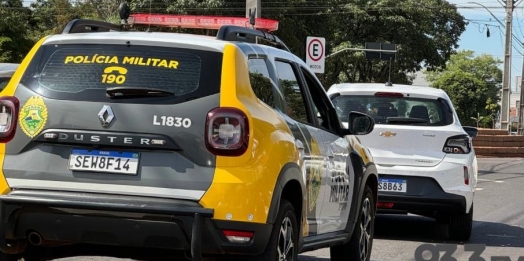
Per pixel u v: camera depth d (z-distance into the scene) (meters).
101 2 48.88
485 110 92.62
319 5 44.66
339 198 7.40
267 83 6.15
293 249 6.14
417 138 10.58
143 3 36.41
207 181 5.38
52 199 5.45
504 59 46.62
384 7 48.22
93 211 5.41
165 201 5.40
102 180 5.49
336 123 7.71
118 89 5.58
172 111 5.50
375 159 10.59
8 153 5.66
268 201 5.52
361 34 49.03
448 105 10.88
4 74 11.98
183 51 5.75
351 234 7.81
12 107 5.71
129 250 6.05
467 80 93.69
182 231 5.36
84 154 5.54
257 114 5.65
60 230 5.53
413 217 13.76
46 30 53.66
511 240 11.44
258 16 21.58
